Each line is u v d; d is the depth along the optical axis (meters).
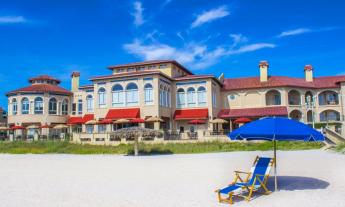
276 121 11.97
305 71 57.69
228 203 10.44
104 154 33.84
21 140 49.09
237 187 11.02
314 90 55.03
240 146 36.28
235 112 52.91
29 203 10.64
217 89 54.00
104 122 44.38
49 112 59.00
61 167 21.03
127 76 47.84
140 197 11.44
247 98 54.28
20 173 18.03
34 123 57.91
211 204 10.35
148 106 46.66
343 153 28.09
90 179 15.62
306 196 11.34
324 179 14.89
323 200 10.71
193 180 15.02
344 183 13.82
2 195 11.89
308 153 29.34
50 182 14.78
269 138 11.93
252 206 10.07
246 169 18.83
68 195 11.84
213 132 42.34
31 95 58.34
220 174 16.88
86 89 55.38
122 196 11.62
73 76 62.69
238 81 58.12
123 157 29.42
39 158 29.17
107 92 49.19
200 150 34.19
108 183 14.40
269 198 11.12
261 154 29.02
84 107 55.19
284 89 52.34
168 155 30.83
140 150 34.44
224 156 27.61
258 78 57.75
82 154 34.44
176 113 50.59
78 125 59.28
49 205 10.37
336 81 53.41
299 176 15.84
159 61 52.41
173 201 10.79
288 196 11.39
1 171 19.03
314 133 11.46
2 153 37.31
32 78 63.53
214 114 51.12
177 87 51.66
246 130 12.10
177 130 50.44
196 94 50.31
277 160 23.48
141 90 47.28
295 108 52.62
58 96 60.16
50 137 51.75
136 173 17.66
